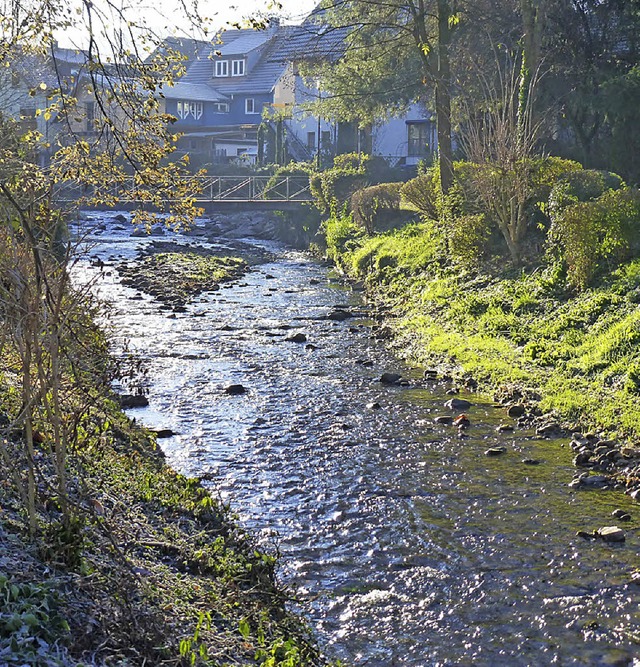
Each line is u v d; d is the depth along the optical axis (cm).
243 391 1503
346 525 940
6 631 480
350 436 1255
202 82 8662
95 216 5397
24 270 593
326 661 664
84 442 760
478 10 3175
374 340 1997
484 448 1207
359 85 3616
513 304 1958
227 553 753
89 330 837
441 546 891
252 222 5228
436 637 720
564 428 1282
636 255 1883
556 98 3203
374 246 3173
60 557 584
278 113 5703
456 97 3375
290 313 2373
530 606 770
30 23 873
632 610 761
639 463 1112
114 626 534
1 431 685
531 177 2255
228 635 604
